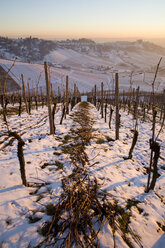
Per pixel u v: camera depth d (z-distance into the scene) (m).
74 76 96.00
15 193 2.98
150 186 3.55
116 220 2.59
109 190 3.42
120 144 6.88
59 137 6.72
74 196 2.72
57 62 170.25
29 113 11.55
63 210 2.63
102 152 5.68
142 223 2.65
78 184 3.13
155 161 3.26
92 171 4.18
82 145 5.92
